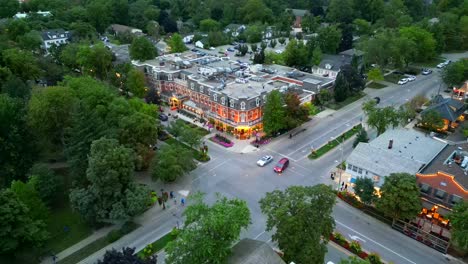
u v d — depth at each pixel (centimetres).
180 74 12656
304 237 5378
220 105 10706
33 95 9225
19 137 8238
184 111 12231
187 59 14425
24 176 8231
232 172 8788
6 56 12838
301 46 16125
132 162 7119
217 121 10956
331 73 14975
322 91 12250
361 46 16212
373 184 7150
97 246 6562
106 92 9588
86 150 7638
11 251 5994
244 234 6719
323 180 8400
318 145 10012
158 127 10425
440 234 6581
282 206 5550
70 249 6531
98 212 6725
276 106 10050
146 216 7319
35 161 8775
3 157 8150
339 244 6450
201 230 4978
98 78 14400
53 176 7725
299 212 5475
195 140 9400
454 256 6216
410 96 13275
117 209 6619
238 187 8181
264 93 10644
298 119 10469
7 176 7919
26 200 6531
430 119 10494
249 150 9825
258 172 8769
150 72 13275
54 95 8844
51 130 9106
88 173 6706
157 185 8294
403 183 6438
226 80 12038
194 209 5247
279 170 8675
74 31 19538
